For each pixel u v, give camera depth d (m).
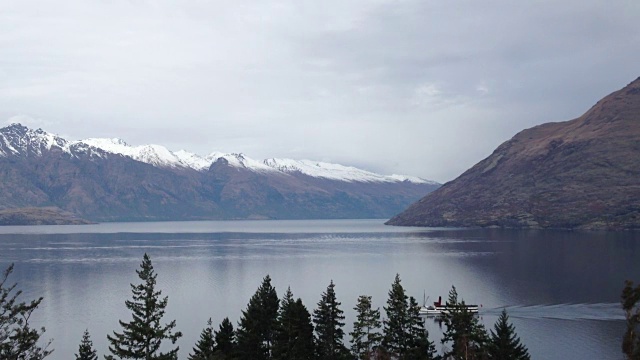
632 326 56.66
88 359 86.06
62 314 129.75
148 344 62.91
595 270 187.12
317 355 79.88
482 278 177.88
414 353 76.88
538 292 149.62
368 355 80.62
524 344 101.38
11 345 41.09
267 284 92.75
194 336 109.88
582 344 100.81
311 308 133.12
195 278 185.00
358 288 162.38
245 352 81.00
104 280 181.62
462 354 77.62
